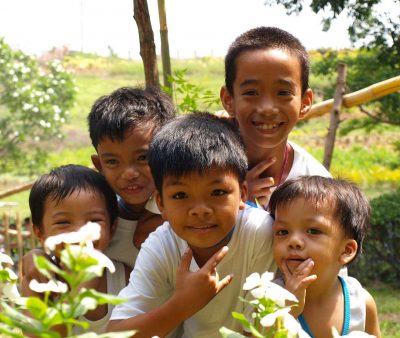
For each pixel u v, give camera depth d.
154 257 2.25
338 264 2.28
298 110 2.69
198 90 4.35
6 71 15.39
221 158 2.04
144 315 2.11
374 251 8.31
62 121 16.11
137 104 2.55
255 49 2.65
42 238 2.53
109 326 2.21
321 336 2.25
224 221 2.06
